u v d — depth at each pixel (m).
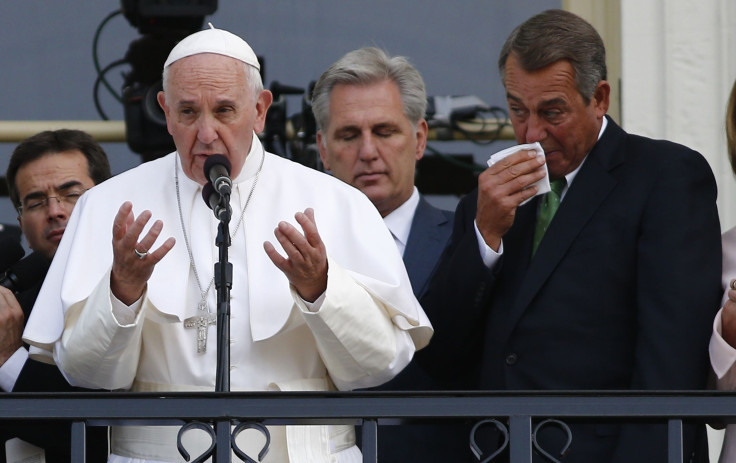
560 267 19.12
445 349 19.69
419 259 22.11
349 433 18.31
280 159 19.56
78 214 19.03
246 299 18.22
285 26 28.64
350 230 18.77
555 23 19.61
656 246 18.72
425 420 15.78
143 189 19.09
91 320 16.98
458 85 28.52
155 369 17.98
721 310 17.97
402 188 22.48
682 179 19.14
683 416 15.77
